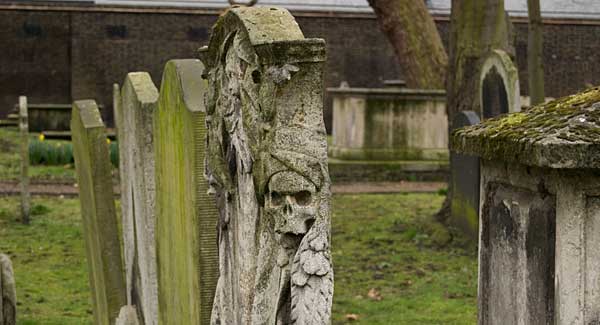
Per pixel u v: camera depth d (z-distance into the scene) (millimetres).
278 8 3885
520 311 4180
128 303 7680
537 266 4016
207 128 4551
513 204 4242
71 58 33594
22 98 13898
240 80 3973
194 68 5074
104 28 33719
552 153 3619
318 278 3576
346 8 34500
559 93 35281
